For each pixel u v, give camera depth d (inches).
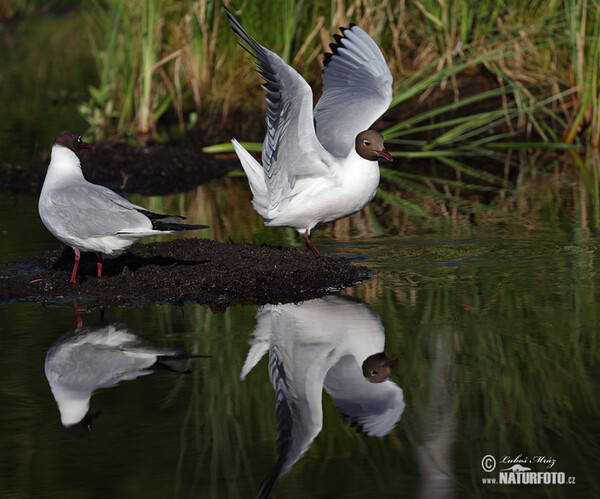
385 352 327.0
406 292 397.1
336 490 237.1
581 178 647.8
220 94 825.5
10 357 324.2
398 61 797.9
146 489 236.8
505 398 286.7
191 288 401.1
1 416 278.8
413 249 471.5
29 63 1135.6
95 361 321.4
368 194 421.7
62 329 352.8
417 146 771.4
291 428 271.3
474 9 781.9
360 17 780.6
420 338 339.6
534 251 461.1
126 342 339.0
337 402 289.1
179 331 351.3
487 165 708.0
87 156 695.7
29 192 636.7
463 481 242.4
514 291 394.9
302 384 302.0
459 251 465.1
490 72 800.9
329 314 370.3
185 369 314.0
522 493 236.1
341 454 257.3
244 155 428.1
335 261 431.8
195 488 237.0
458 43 764.0
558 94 753.6
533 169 684.7
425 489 237.9
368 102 459.8
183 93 861.2
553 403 283.4
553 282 406.9
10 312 374.0
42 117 857.5
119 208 381.7
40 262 442.0
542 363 313.1
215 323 361.1
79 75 1055.0
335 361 320.5
